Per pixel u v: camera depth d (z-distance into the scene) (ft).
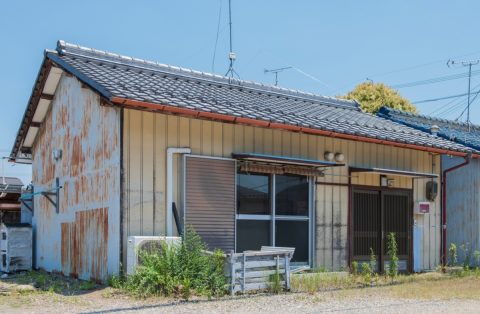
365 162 41.68
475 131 63.46
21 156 50.55
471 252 50.47
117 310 23.16
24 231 42.83
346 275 36.78
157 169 31.35
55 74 39.37
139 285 27.20
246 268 28.45
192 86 39.68
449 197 52.70
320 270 36.50
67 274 37.24
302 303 25.61
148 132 31.22
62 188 39.27
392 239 38.88
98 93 30.50
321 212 38.73
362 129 39.58
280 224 36.68
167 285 26.73
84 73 32.91
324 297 27.89
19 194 62.23
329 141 39.58
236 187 34.42
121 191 30.19
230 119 31.40
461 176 52.03
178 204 31.99
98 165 33.32
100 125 33.37
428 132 48.85
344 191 40.16
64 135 39.45
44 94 41.52
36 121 44.83
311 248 37.96
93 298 26.50
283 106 41.24
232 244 33.65
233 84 44.88
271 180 36.40
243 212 34.81
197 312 22.76
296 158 35.88
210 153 33.37
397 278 38.09
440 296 29.12
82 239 35.12
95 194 33.53
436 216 46.85
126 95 28.22
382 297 28.40
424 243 45.70
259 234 35.53
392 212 43.52
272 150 36.35
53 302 25.50
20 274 40.40
